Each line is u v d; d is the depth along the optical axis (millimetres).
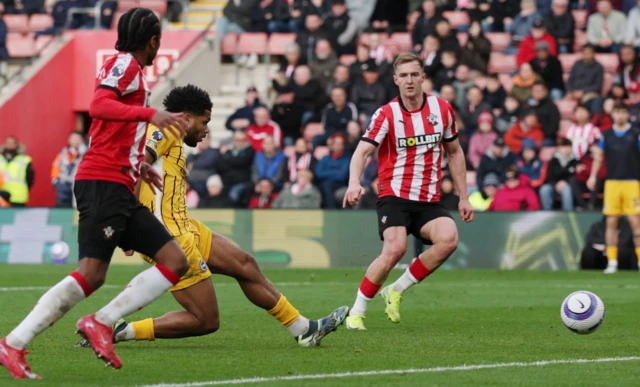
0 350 10797
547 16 41438
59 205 38875
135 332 13797
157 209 13328
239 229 35344
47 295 10852
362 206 35500
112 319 10867
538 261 34031
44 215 36594
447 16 43375
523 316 19000
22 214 36781
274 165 36594
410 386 10727
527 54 40219
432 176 16578
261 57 44500
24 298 21922
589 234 33625
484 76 39750
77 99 44719
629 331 16312
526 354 13477
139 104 10906
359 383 10883
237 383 10789
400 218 16453
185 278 13586
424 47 39562
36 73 43250
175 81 42375
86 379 11016
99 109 10461
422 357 13102
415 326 17203
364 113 38500
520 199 34875
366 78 38781
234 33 44594
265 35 44312
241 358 12875
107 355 10695
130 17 11062
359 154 16375
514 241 34188
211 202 36125
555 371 11883
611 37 41500
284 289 25203
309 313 19391
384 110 16469
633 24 41469
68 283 10844
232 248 13734
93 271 10930
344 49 41906
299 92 39375
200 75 43469
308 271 32594
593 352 13734
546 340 15102
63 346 14031
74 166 38906
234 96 43562
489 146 36188
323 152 37062
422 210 16594
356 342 14742
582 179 35219
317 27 41969
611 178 32469
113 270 32062
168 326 13805
